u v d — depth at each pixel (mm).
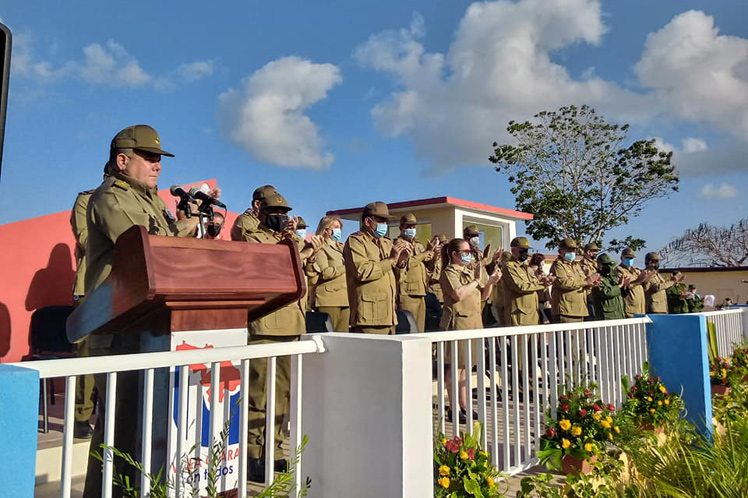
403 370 2395
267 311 2707
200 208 3002
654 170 29391
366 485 2486
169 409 2207
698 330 6094
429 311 8266
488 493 3328
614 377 5492
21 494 1576
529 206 30172
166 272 2064
